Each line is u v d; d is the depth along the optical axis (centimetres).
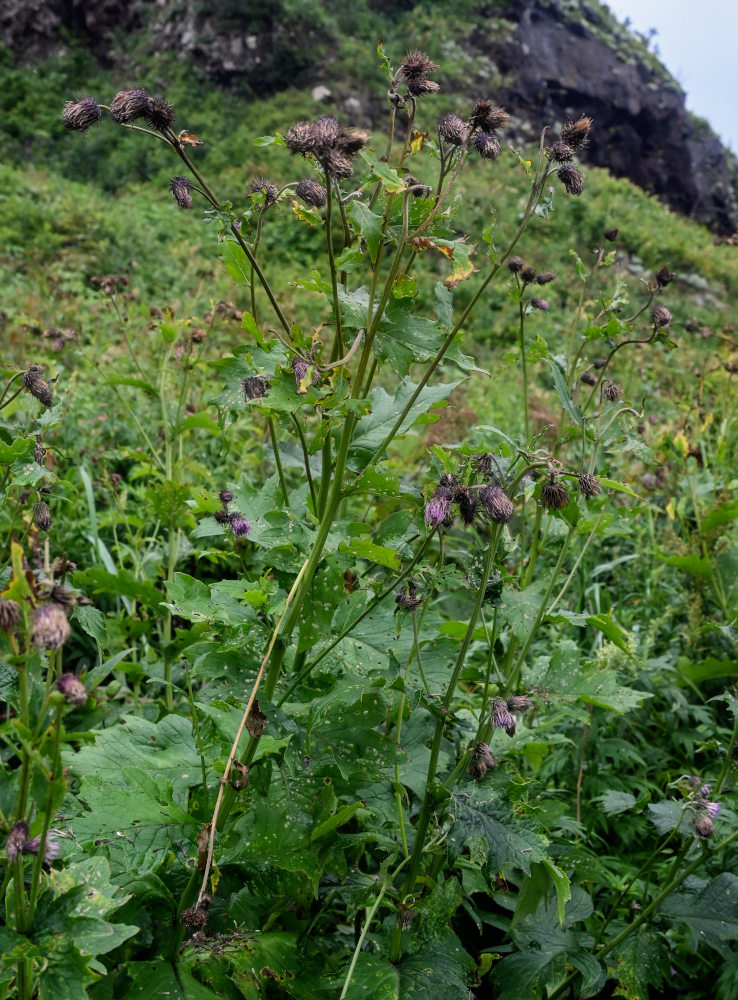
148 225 1295
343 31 2178
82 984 132
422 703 187
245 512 204
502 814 176
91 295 854
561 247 1506
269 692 184
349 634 195
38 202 1277
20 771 142
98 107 173
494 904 239
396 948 187
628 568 418
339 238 1318
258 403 171
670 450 381
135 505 425
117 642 295
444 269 1284
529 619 216
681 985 234
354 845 201
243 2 2016
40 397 213
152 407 499
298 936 200
